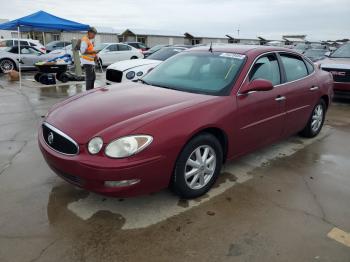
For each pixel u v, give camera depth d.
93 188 2.79
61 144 2.96
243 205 3.26
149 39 42.25
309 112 4.98
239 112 3.51
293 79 4.51
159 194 3.40
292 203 3.33
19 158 4.30
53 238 2.70
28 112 6.96
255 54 3.97
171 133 2.90
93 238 2.71
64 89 10.43
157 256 2.53
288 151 4.77
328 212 3.18
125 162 2.69
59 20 12.15
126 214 3.05
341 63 8.26
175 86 3.84
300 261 2.51
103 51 18.31
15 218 2.96
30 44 17.80
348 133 5.77
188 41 45.69
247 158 4.45
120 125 2.82
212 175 3.44
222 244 2.68
